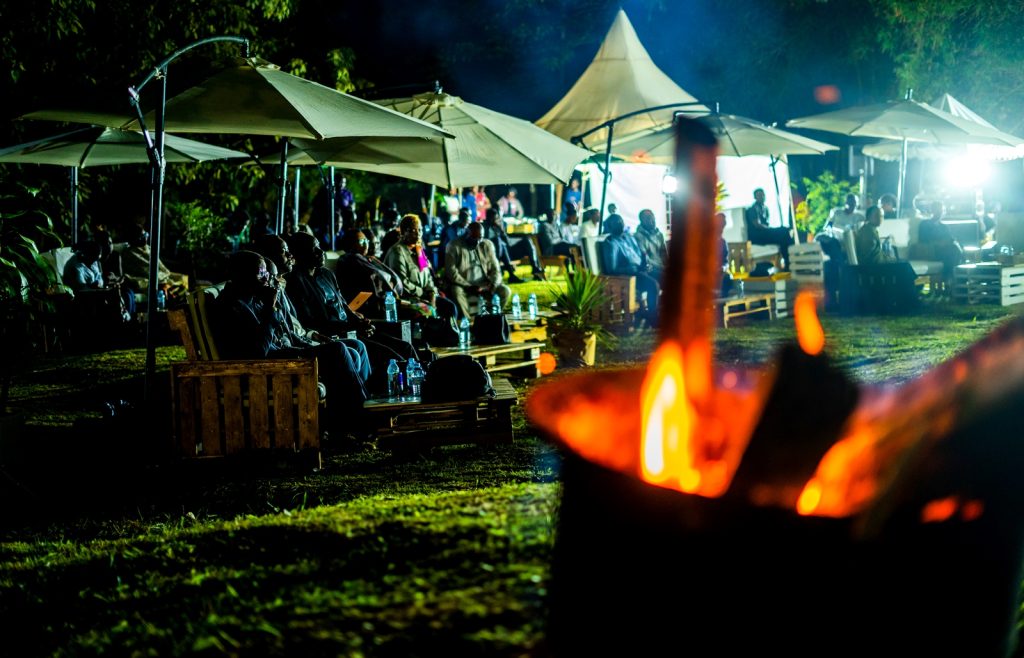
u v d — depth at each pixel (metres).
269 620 3.38
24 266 7.06
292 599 3.52
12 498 6.03
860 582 2.61
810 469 2.72
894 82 25.23
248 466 6.64
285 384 6.57
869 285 13.95
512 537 3.64
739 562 2.63
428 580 3.44
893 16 23.80
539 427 3.12
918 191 25.42
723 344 11.54
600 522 2.83
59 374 10.59
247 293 7.17
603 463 2.85
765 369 3.28
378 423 6.97
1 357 7.02
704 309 3.10
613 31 18.41
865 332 12.20
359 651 3.07
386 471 6.57
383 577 3.54
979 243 18.78
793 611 2.61
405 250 11.44
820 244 14.93
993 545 2.68
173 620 3.59
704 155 3.07
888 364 9.65
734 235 20.66
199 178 23.30
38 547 5.06
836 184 24.66
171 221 22.73
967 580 2.67
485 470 6.48
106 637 3.55
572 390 3.37
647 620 2.74
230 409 6.57
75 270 13.05
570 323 10.51
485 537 3.68
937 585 2.65
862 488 2.69
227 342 7.03
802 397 2.76
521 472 6.38
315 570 3.73
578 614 2.87
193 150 13.35
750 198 22.52
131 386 9.71
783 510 2.60
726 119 15.55
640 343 11.86
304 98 7.76
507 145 10.74
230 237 19.98
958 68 25.05
